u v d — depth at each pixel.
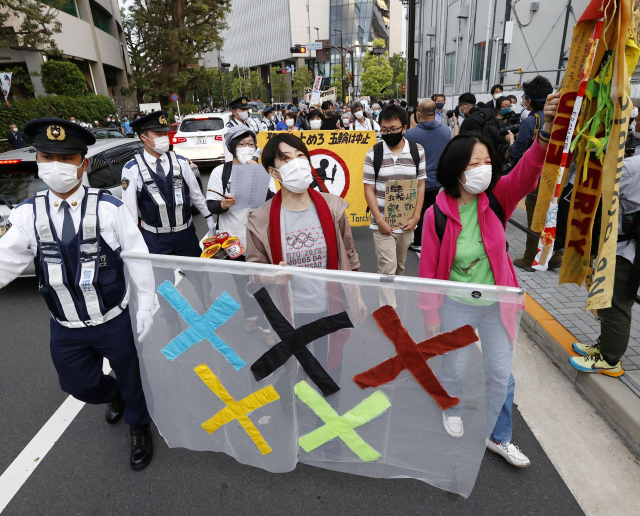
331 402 1.92
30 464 2.30
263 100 92.81
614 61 1.46
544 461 2.20
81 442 2.45
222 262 1.79
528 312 3.37
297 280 1.76
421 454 1.94
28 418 2.67
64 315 1.94
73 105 21.09
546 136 1.75
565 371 2.84
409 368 1.80
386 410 1.90
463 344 1.73
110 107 24.80
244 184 2.81
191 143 11.48
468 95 6.43
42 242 1.84
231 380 1.98
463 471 1.91
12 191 4.41
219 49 39.56
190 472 2.22
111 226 1.94
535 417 2.50
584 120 1.63
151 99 39.03
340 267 2.07
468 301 1.67
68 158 1.77
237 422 2.05
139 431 2.28
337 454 2.03
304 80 72.19
